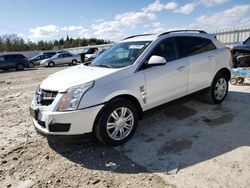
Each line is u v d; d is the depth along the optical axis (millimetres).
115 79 3973
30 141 4496
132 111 4176
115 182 3178
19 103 7469
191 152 3768
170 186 3002
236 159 3486
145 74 4297
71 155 3912
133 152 3887
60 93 3723
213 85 5660
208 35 5727
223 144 3951
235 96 6531
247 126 4574
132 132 4246
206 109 5582
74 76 4109
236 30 15570
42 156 3932
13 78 15609
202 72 5305
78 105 3645
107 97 3820
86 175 3367
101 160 3713
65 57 27812
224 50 5887
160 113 5469
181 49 4992
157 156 3725
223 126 4641
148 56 4418
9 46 55469
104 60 4832
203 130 4520
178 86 4844
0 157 3951
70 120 3629
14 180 3338
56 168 3574
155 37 4738
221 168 3293
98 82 3824
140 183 3115
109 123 3939
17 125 5379
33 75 17047
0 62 22984
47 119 3715
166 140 4223
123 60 4512
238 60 9672
